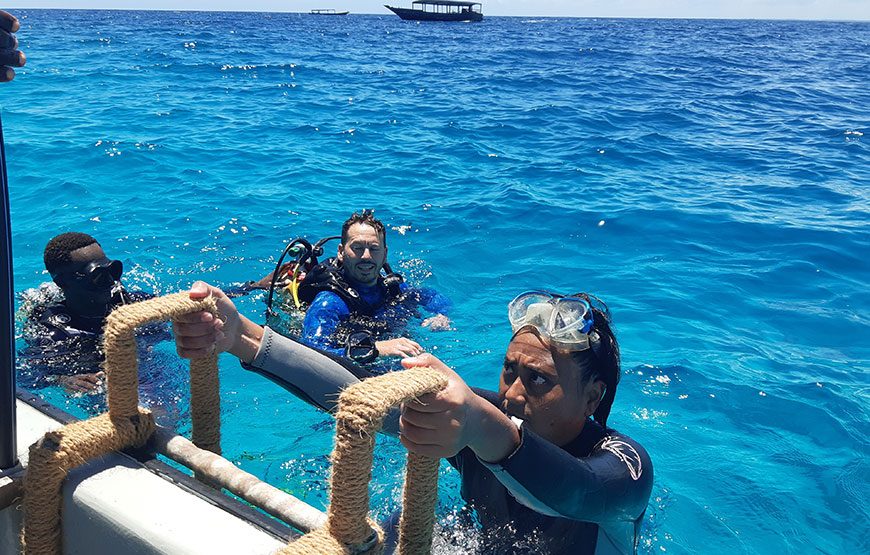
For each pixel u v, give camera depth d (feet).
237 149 34.27
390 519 5.82
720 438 12.49
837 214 26.35
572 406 5.78
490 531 6.27
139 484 5.17
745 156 37.09
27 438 5.92
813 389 14.07
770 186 30.71
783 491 11.09
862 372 14.90
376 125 43.01
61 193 25.72
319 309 15.90
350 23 313.73
